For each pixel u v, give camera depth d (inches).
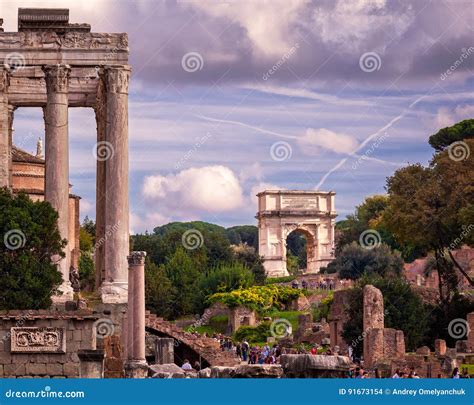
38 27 4308.6
